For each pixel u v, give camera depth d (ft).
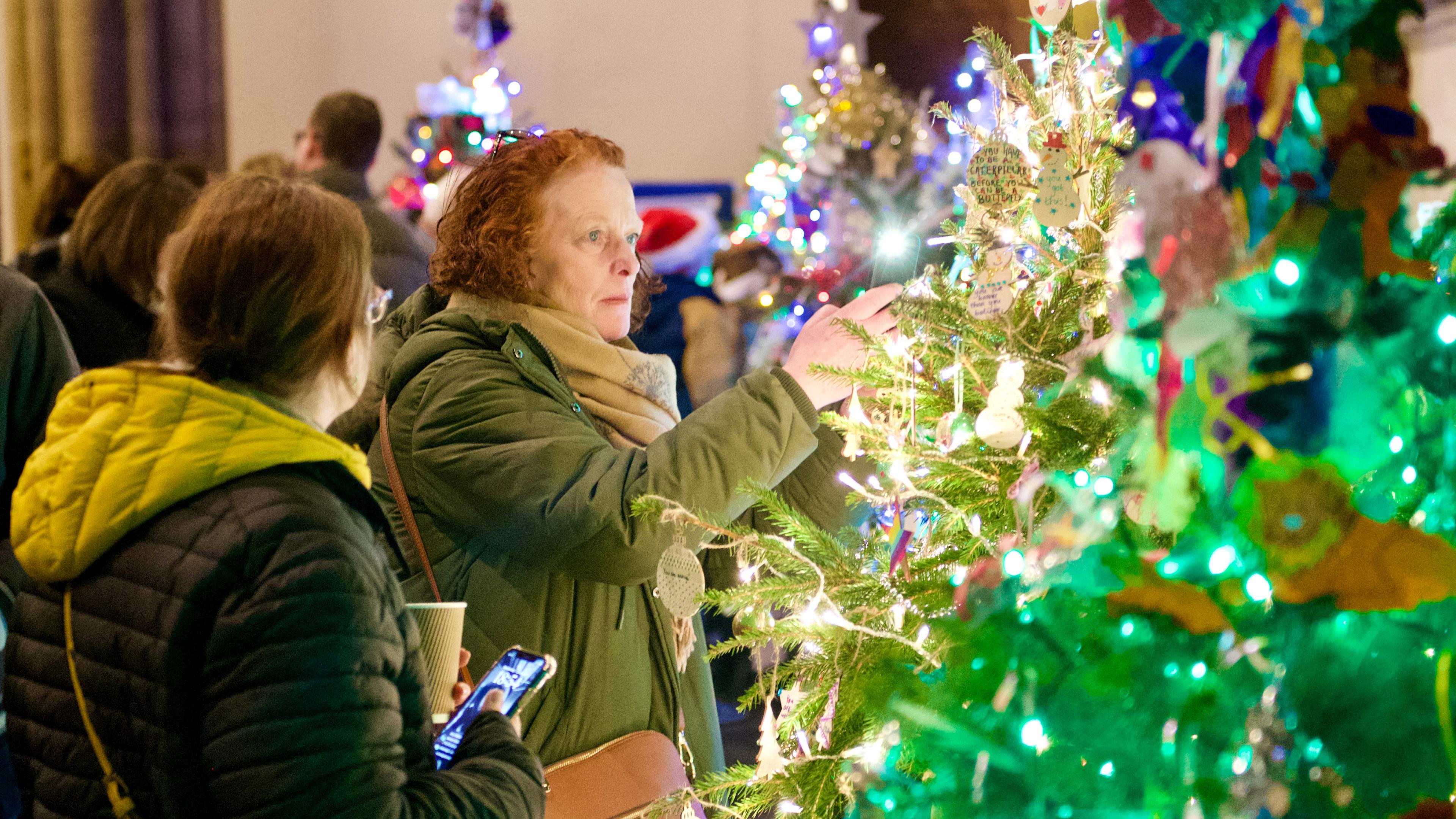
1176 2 3.55
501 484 5.77
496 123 25.46
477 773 4.31
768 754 5.16
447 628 4.86
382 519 4.24
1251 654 3.47
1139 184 3.75
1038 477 4.30
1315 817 3.36
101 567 3.94
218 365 4.10
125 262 9.61
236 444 3.88
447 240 6.70
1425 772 3.28
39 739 4.03
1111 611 3.63
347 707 3.69
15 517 4.04
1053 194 4.74
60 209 12.36
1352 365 3.39
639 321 7.58
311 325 4.10
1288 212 3.45
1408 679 3.29
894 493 5.12
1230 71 3.58
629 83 29.81
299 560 3.73
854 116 20.01
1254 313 3.46
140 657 3.76
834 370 5.33
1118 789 3.53
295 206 4.13
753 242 19.92
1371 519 3.42
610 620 6.13
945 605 4.78
